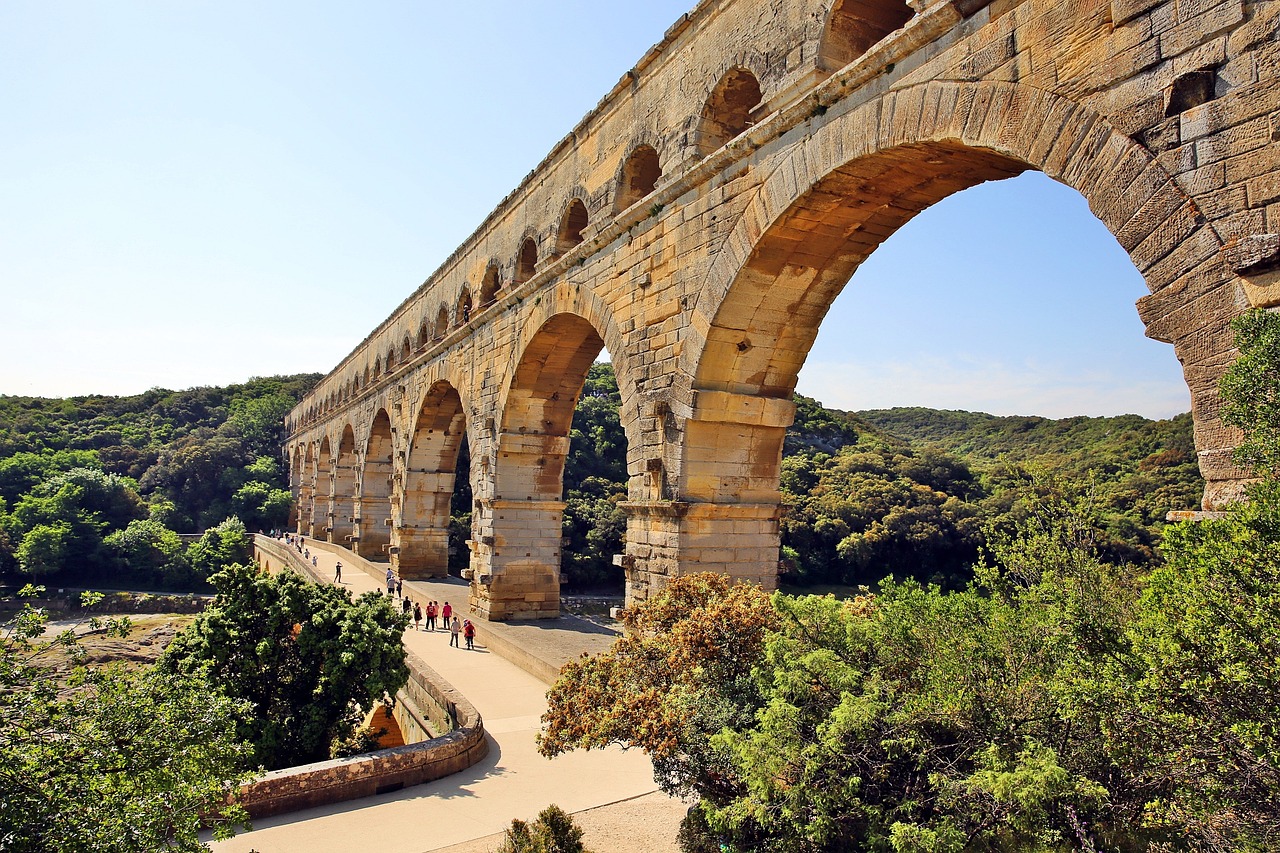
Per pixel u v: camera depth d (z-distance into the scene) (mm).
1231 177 8781
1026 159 11125
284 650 19703
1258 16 8695
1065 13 10703
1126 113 9883
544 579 32500
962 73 12141
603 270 23109
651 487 19734
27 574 80125
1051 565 10203
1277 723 6297
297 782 15117
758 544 19438
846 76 14062
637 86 22312
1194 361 9031
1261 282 8406
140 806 8852
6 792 7984
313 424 86750
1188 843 7688
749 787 10305
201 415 143375
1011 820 8195
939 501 65875
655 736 11734
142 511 96438
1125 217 9805
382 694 19859
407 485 46031
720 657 13117
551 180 28062
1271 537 6508
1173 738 7379
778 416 19172
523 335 29188
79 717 9297
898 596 11961
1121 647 8500
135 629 63531
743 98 18891
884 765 9781
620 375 21844
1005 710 9617
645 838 13492
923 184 14891
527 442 31766
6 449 111250
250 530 102688
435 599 38469
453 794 15906
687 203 19141
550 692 14000
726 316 17859
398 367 48000
